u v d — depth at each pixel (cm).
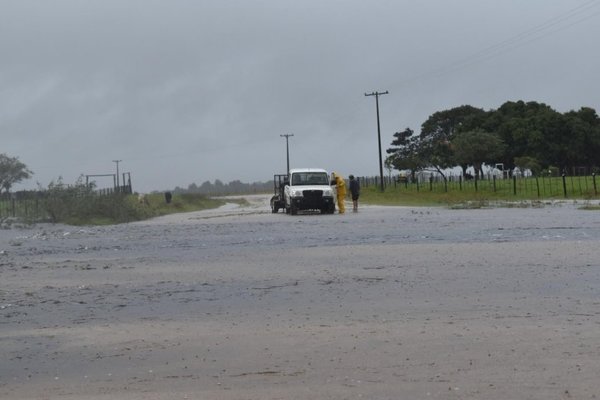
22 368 1086
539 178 9769
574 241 2723
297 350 1134
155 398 908
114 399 910
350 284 1809
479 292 1616
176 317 1447
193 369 1045
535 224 3744
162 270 2258
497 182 9581
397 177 12962
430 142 15338
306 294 1678
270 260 2434
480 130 13500
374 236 3316
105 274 2206
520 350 1082
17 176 14025
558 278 1786
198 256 2667
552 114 13312
